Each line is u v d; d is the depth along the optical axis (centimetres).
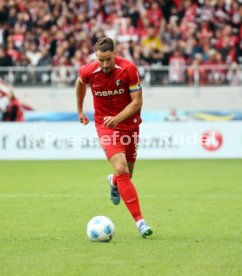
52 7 10456
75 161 8325
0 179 6406
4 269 2675
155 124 8588
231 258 2847
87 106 9506
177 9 10438
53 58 9906
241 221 3909
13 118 9162
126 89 3472
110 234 3234
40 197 5081
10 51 9731
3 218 4056
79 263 2766
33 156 8600
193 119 9019
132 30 10144
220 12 10412
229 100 9644
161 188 5619
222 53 9919
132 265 2723
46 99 9631
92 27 10206
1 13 10375
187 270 2633
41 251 3025
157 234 3469
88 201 4841
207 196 5100
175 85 9681
